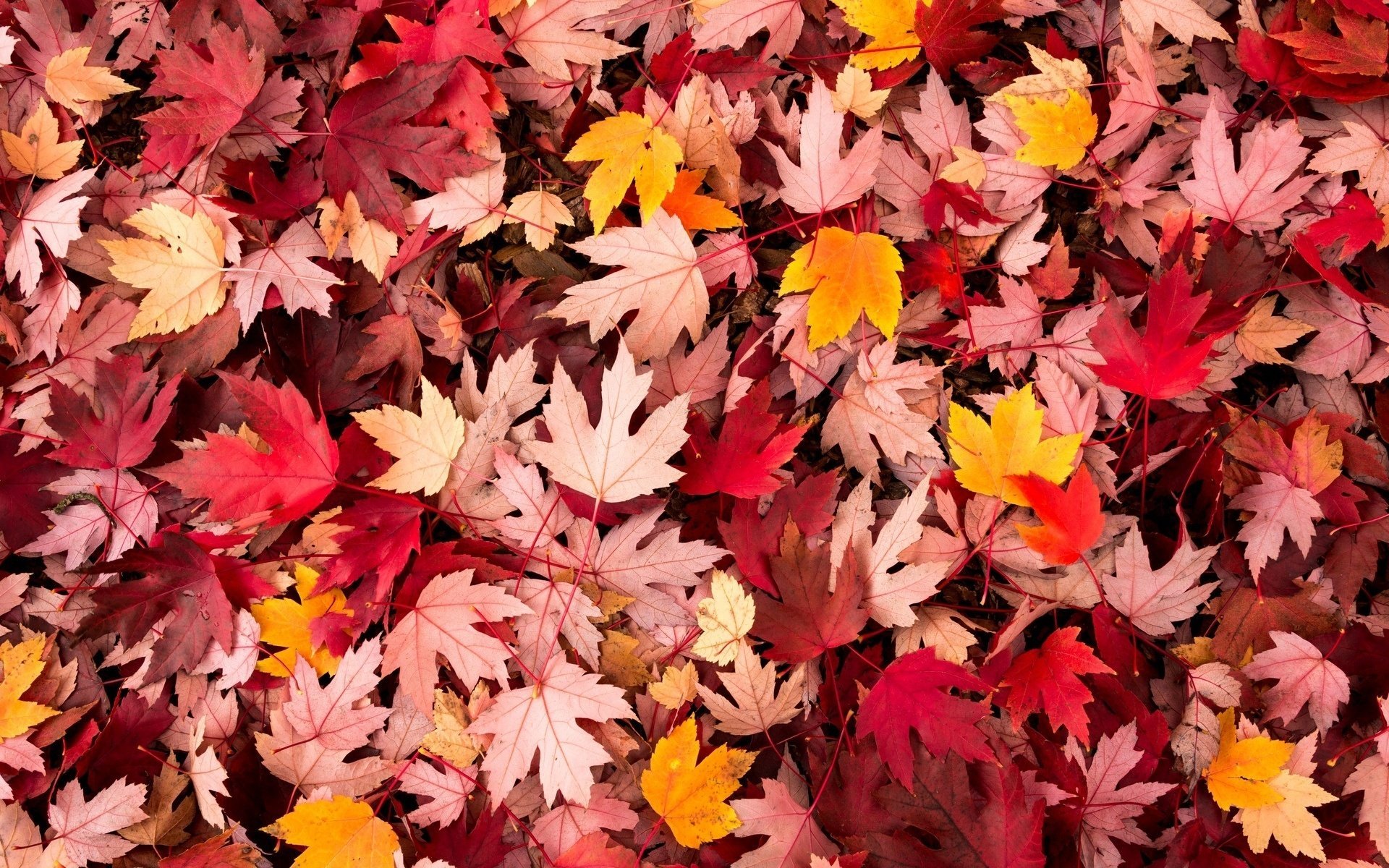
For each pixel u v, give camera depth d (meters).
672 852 1.36
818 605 1.35
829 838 1.35
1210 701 1.37
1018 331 1.40
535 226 1.40
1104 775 1.35
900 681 1.35
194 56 1.37
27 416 1.39
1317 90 1.39
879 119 1.42
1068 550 1.36
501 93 1.39
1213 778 1.36
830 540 1.39
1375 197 1.39
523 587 1.35
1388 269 1.40
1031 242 1.41
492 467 1.36
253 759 1.37
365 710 1.35
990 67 1.41
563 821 1.35
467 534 1.37
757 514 1.36
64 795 1.36
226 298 1.39
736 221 1.39
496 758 1.33
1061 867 1.35
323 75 1.41
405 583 1.35
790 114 1.41
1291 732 1.38
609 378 1.33
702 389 1.39
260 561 1.36
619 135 1.36
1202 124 1.38
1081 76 1.40
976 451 1.36
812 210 1.38
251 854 1.35
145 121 1.37
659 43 1.42
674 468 1.32
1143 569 1.37
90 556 1.39
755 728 1.36
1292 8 1.40
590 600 1.35
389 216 1.38
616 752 1.36
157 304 1.37
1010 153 1.41
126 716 1.37
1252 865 1.36
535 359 1.39
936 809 1.33
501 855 1.36
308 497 1.34
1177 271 1.34
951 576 1.39
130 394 1.37
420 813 1.36
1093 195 1.43
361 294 1.40
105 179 1.41
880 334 1.39
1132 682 1.38
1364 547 1.38
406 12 1.41
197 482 1.32
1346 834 1.36
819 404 1.41
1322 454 1.38
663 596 1.36
